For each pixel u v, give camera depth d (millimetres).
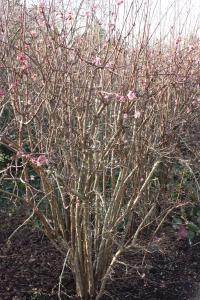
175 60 4391
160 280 4031
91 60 3521
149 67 3904
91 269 3504
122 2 3365
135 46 3814
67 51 3354
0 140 3182
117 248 4109
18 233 4484
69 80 3400
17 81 3324
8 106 4824
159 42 4625
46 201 4504
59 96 3297
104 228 3533
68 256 3539
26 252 4164
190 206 5047
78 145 3383
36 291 3627
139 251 4188
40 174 3498
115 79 3754
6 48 3510
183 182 4973
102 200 3436
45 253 4152
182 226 4469
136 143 3818
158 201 4465
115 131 3443
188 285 4016
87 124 3434
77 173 3420
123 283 3859
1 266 3930
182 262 4383
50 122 3494
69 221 3922
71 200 3457
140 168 3922
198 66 4680
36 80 3598
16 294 3590
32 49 3496
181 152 4910
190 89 4602
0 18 3621
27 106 3318
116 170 4445
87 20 3662
